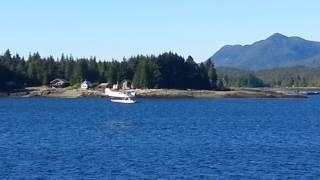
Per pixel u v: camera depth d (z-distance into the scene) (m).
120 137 100.38
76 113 183.00
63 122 140.38
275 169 66.12
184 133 110.12
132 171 64.38
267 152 80.25
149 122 143.00
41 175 61.72
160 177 61.22
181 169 65.69
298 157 75.25
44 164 68.25
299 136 105.44
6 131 111.56
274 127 128.62
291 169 66.19
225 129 121.31
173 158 73.62
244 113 189.88
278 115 180.00
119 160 71.62
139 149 82.69
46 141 92.62
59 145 87.12
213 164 69.19
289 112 199.12
